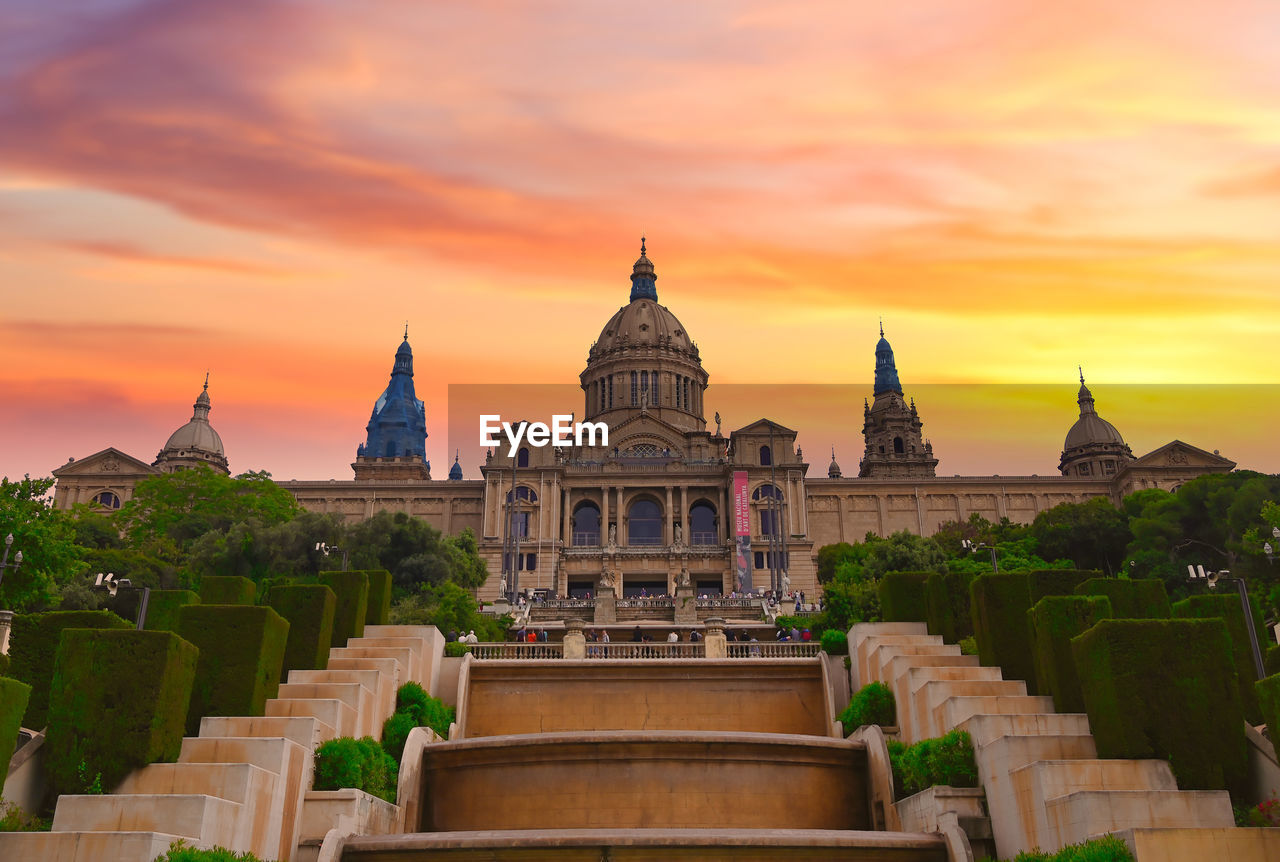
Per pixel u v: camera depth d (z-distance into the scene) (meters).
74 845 19.52
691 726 37.62
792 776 28.83
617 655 44.62
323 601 35.09
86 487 137.12
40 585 51.12
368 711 31.39
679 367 154.88
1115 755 23.58
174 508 104.75
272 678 29.45
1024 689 30.09
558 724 37.78
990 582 33.75
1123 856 19.44
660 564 117.06
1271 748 23.31
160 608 39.44
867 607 59.47
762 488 124.88
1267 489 88.06
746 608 83.88
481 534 125.81
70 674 23.78
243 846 22.30
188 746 24.61
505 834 23.69
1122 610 32.41
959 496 137.50
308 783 25.80
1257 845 19.25
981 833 24.64
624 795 28.50
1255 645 30.69
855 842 23.14
